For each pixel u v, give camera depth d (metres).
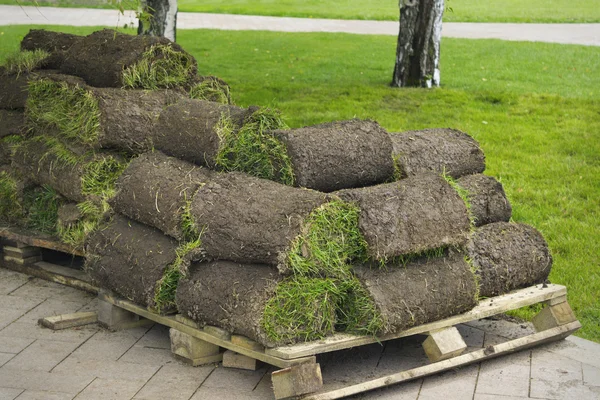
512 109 12.22
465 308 4.97
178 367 5.02
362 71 15.70
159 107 6.14
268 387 4.75
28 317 5.78
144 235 5.31
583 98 12.98
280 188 4.77
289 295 4.50
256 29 23.34
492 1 32.53
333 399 4.47
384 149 5.23
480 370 5.03
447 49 19.06
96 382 4.80
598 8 29.88
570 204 8.27
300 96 12.86
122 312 5.57
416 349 5.27
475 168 5.89
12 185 6.62
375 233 4.60
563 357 5.21
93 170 5.95
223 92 6.83
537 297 5.30
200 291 4.78
